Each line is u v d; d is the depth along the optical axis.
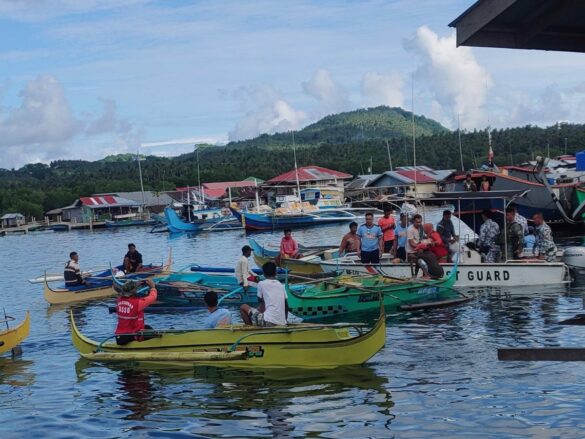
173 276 22.25
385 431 9.58
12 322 20.34
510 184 33.19
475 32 5.50
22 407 11.57
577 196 34.91
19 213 114.62
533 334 14.48
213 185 115.12
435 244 20.20
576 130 137.50
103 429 10.30
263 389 11.73
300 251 27.66
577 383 11.04
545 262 20.45
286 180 99.44
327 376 12.26
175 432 9.97
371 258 21.25
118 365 13.85
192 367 13.30
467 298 18.64
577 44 6.24
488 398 10.60
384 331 12.83
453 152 145.25
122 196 112.56
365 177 100.44
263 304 13.46
